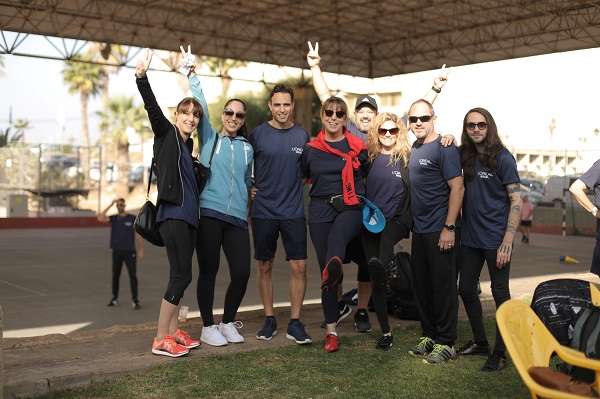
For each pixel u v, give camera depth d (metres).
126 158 55.56
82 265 15.66
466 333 6.33
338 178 5.50
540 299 3.83
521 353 3.16
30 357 5.09
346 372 4.98
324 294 5.51
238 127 5.51
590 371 3.37
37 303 11.01
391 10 24.31
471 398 4.48
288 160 5.59
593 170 5.78
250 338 5.86
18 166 30.52
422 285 5.51
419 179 5.25
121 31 24.41
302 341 5.64
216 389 4.54
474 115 5.03
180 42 25.89
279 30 27.67
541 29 24.08
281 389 4.57
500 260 5.01
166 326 5.21
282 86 5.63
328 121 5.52
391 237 5.46
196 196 5.18
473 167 5.08
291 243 5.66
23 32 22.66
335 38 28.69
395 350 5.60
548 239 23.12
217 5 23.80
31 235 24.28
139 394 4.41
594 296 3.76
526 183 27.88
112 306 10.85
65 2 22.11
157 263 15.96
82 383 4.59
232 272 5.55
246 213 5.57
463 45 27.00
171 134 5.03
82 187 31.28
